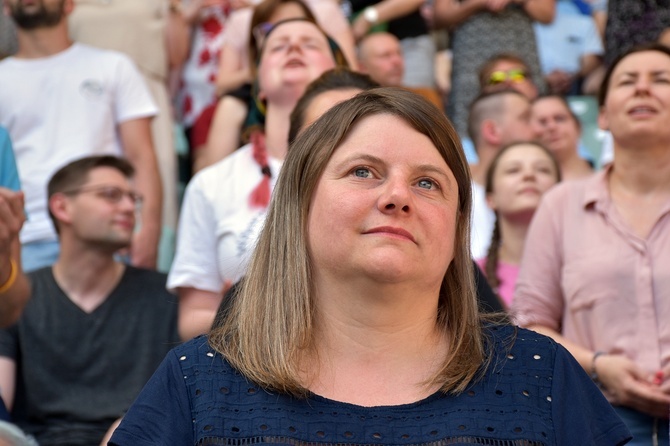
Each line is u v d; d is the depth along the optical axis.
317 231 6.73
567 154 18.25
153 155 17.56
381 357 6.71
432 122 6.92
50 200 14.20
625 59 12.09
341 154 6.79
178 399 6.59
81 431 12.91
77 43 17.91
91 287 13.70
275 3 15.87
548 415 6.55
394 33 21.91
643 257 11.21
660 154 11.62
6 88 17.19
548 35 22.98
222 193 12.79
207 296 12.72
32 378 13.12
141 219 17.03
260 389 6.54
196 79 20.75
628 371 10.70
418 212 6.61
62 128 17.14
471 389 6.57
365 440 6.29
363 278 6.57
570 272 11.51
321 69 13.10
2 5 19.66
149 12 19.98
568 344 11.12
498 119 17.94
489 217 15.99
